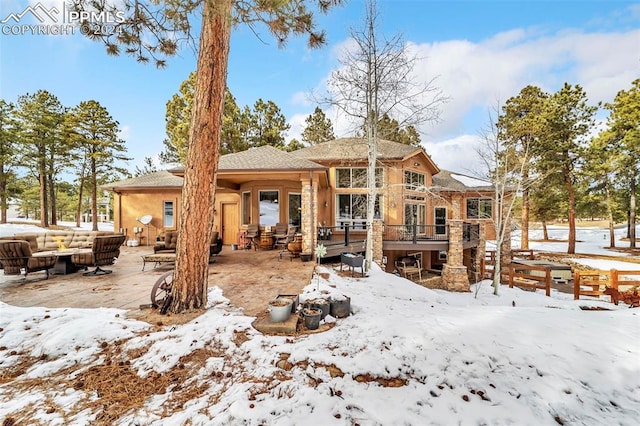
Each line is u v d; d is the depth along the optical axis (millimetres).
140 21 5070
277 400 2670
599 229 35469
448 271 11031
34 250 8023
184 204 4762
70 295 5594
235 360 3309
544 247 22391
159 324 4168
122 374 3064
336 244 10250
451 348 3574
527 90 18750
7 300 5246
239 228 14508
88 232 9281
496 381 3059
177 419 2418
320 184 13594
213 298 5375
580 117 17547
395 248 11945
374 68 9539
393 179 14312
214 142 4812
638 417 2703
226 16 4191
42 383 2930
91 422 2400
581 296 9922
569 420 2645
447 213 19078
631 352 3629
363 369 3154
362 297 6133
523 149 17312
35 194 28266
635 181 19562
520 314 5129
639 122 15969
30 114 22078
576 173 18172
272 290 6047
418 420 2529
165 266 8820
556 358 3445
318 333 4031
